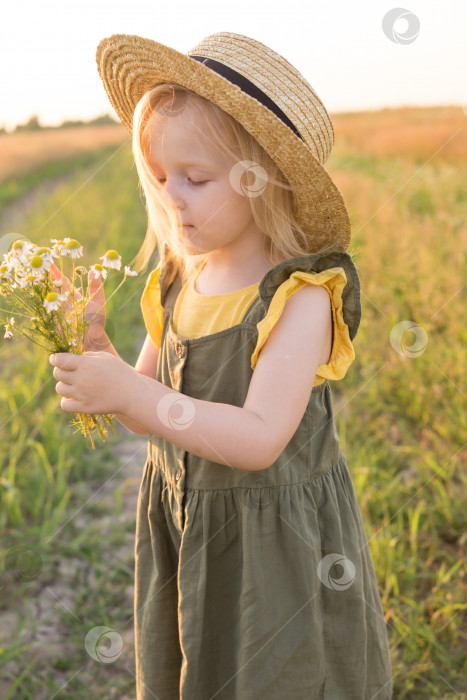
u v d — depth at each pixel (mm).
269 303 1219
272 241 1288
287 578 1270
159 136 1186
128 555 2553
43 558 2500
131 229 8492
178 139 1169
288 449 1305
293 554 1271
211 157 1175
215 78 1105
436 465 2693
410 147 13070
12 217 12227
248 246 1320
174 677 1467
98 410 1170
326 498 1350
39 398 3691
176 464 1368
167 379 1418
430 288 4082
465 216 6273
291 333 1209
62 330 1201
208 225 1212
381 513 2521
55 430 3281
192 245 1245
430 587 2240
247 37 1265
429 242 5250
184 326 1384
